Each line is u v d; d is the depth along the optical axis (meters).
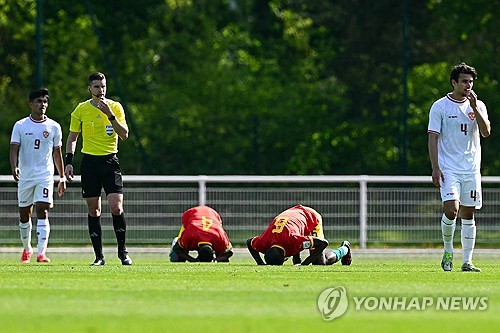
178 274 39.62
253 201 75.19
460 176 44.28
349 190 75.62
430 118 44.25
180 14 142.38
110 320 24.58
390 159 116.25
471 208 44.94
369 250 73.38
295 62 143.12
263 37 150.38
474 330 23.08
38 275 39.06
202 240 51.06
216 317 25.20
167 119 108.56
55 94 130.25
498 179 73.69
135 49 136.75
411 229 76.19
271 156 109.50
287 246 47.59
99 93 48.38
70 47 135.38
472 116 44.06
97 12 137.25
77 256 67.75
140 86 135.75
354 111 127.94
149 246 74.50
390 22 132.25
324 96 126.06
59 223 73.94
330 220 75.75
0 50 134.12
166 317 25.19
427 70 131.25
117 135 49.75
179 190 74.69
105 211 74.25
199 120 110.06
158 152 106.50
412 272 42.38
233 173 106.06
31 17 136.25
